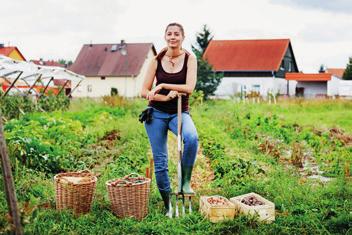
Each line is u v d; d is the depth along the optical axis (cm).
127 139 1371
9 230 470
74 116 1886
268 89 4834
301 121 2159
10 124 1326
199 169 1015
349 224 597
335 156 1102
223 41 5712
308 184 839
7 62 2028
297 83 5650
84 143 1264
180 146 616
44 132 1252
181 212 667
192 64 630
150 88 648
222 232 587
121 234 577
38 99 2317
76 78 2598
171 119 635
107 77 6003
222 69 5391
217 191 803
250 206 630
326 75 5472
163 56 641
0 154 467
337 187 788
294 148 1122
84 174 686
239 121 1888
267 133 1534
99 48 6297
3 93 2022
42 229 564
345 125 2023
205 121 1977
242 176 880
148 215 649
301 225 608
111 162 1018
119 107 2689
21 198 699
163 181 647
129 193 629
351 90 5462
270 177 899
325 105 3181
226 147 1323
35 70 2198
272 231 586
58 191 646
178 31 621
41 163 900
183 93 618
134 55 6084
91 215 636
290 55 5875
